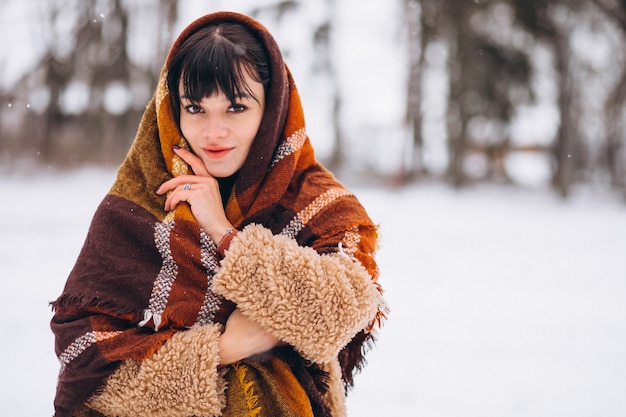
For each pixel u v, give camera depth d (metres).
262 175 1.43
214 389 1.26
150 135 1.47
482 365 3.92
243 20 1.44
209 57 1.34
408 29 20.19
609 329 4.72
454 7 19.81
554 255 8.10
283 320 1.24
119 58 20.14
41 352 3.88
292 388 1.37
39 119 19.67
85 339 1.29
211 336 1.28
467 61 19.92
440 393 3.43
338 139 21.58
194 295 1.35
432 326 4.76
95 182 16.02
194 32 1.44
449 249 8.48
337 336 1.26
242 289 1.25
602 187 22.62
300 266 1.26
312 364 1.42
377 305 1.34
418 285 6.20
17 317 4.55
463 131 20.28
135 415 1.27
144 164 1.45
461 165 20.28
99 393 1.30
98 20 19.77
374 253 1.47
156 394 1.25
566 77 19.38
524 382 3.63
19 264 6.30
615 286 6.23
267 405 1.34
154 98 1.49
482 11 19.70
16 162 18.36
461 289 6.04
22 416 2.92
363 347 1.44
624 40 20.17
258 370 1.36
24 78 19.77
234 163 1.42
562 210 15.41
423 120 21.73
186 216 1.38
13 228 8.41
